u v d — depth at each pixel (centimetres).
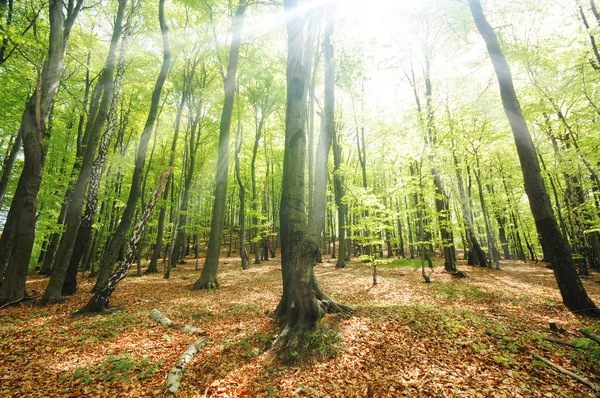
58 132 1773
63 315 788
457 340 556
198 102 2138
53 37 992
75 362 497
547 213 786
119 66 1178
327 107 651
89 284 1352
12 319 744
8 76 1302
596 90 1109
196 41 1855
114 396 394
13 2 1166
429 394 392
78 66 1738
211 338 617
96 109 1600
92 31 1683
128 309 866
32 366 479
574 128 1231
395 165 1546
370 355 500
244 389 410
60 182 1627
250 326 674
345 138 2581
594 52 1084
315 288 695
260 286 1274
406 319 667
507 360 474
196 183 2594
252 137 2789
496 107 1452
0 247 946
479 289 1043
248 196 3200
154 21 1683
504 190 2069
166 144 2417
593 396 375
